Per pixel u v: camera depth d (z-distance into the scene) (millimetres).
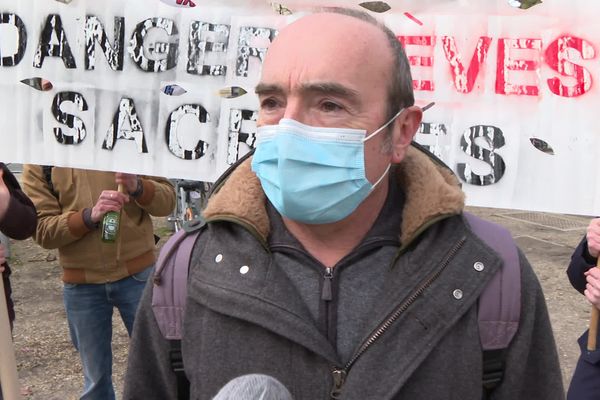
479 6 1938
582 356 2461
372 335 1172
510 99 1939
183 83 2180
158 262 1400
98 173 3154
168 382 1393
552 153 1916
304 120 1225
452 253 1237
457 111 1979
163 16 2164
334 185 1229
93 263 3176
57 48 2217
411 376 1163
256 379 958
